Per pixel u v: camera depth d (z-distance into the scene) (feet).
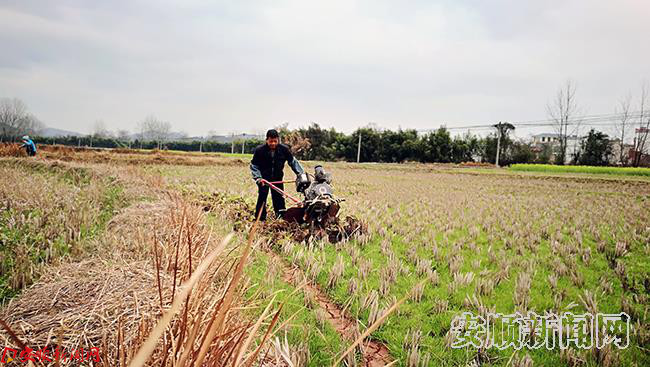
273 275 13.96
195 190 37.58
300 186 22.65
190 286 2.41
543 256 19.49
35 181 33.17
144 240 14.25
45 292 8.63
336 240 20.92
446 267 17.13
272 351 7.93
